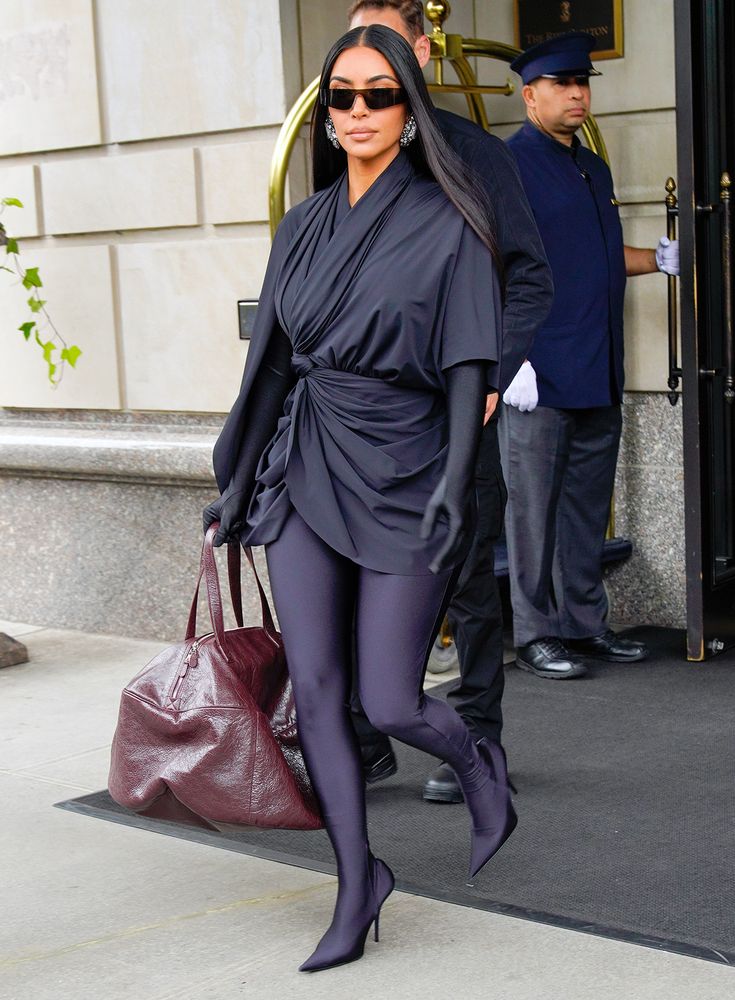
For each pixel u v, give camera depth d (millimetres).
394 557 2662
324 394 2719
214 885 3164
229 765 2730
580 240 4750
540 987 2604
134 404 5609
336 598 2742
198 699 2768
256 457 2896
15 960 2812
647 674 4828
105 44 5434
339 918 2727
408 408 2697
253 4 5016
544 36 5512
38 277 5551
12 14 5668
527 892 3053
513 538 4836
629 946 2770
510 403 4605
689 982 2604
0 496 5879
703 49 4676
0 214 5812
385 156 2691
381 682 2672
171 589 5480
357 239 2658
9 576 5922
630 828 3422
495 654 3611
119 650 5410
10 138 5750
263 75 5039
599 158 4949
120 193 5488
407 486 2689
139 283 5504
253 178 5133
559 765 3916
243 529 2918
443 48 4816
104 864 3316
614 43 5328
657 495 5434
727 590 5090
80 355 5707
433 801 3645
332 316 2682
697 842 3318
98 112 5484
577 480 4961
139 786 2799
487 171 3303
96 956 2814
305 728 2723
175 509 5410
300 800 2730
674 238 5090
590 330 4766
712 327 4910
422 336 2625
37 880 3230
